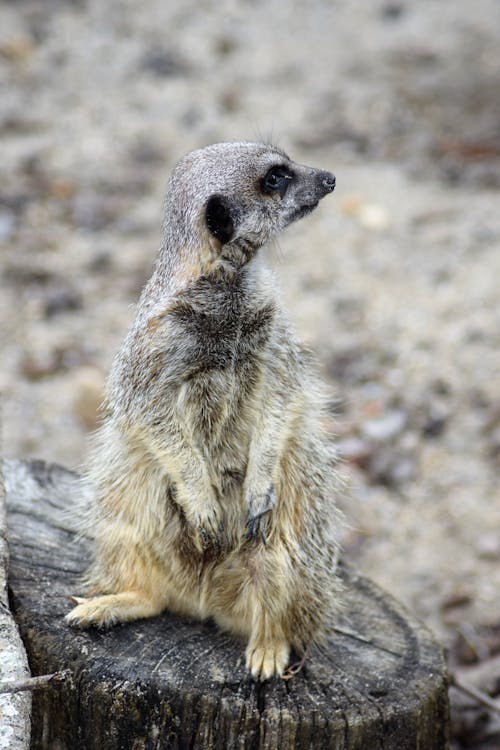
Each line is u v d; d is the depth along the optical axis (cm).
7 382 1289
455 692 841
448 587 1016
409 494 1139
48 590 647
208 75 1992
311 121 1848
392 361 1316
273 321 659
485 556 1052
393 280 1456
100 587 653
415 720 591
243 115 1866
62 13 2161
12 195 1634
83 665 582
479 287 1427
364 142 1786
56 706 582
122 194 1664
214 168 664
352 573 742
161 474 645
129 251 1534
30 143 1778
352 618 686
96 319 1398
